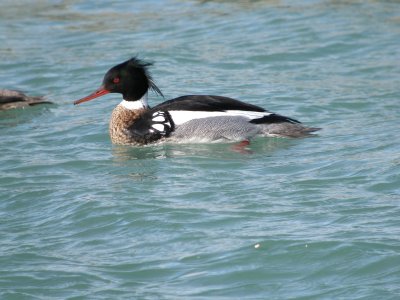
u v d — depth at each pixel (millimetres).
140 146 17500
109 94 21078
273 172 15367
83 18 26891
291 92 19969
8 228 13594
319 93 19812
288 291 11164
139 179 15367
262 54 22672
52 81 21891
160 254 12312
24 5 28500
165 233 12953
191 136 17328
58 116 19562
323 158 15914
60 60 23266
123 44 24188
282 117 17531
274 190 14422
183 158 16484
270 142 17141
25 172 16031
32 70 22594
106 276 11758
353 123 17938
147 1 28234
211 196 14273
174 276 11664
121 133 17609
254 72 21547
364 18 24609
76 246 12797
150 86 18141
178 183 15016
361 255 11797
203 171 15625
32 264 12203
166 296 11133
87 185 15172
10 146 17641
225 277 11555
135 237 12953
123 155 16922
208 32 24719
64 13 27484
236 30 24672
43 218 13906
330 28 24078
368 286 11109
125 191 14703
